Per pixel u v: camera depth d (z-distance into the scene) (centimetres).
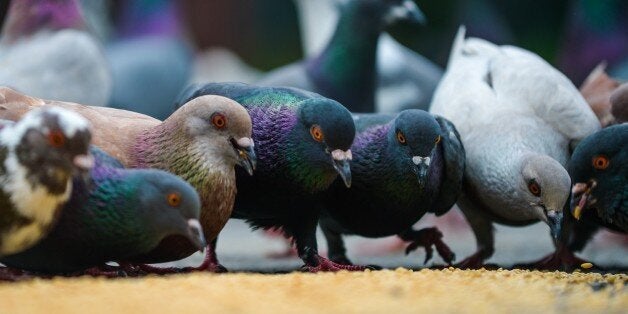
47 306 703
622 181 1094
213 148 957
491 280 875
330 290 787
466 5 2028
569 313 738
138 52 2331
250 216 1087
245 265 1305
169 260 946
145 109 2319
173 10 2412
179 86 2352
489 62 1291
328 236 1215
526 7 3722
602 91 1312
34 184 803
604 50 2130
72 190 859
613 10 2119
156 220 865
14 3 1669
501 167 1150
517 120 1184
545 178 1097
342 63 1886
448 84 1288
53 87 1630
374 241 1627
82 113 977
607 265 1300
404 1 1880
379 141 1091
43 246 873
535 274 962
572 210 1109
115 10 2823
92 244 872
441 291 798
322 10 2464
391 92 2172
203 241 865
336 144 1016
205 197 953
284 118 1035
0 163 805
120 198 863
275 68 3862
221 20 3750
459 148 1125
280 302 738
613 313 740
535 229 1958
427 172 1076
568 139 1198
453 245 1659
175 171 955
